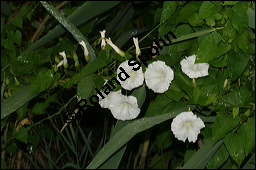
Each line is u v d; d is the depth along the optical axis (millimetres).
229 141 1118
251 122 1122
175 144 1377
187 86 1104
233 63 1104
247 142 1116
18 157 1445
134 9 1466
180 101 1136
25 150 1470
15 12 1576
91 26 1367
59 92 1188
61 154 1419
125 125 1145
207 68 1094
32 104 1301
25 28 1576
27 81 1225
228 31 1089
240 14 1088
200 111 1154
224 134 1093
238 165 1122
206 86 1104
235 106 1111
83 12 1236
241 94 1118
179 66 1129
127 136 1092
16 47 1422
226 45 1096
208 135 1152
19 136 1238
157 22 1281
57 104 1315
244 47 1094
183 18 1118
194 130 1092
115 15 1553
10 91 1234
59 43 1291
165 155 1479
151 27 1432
